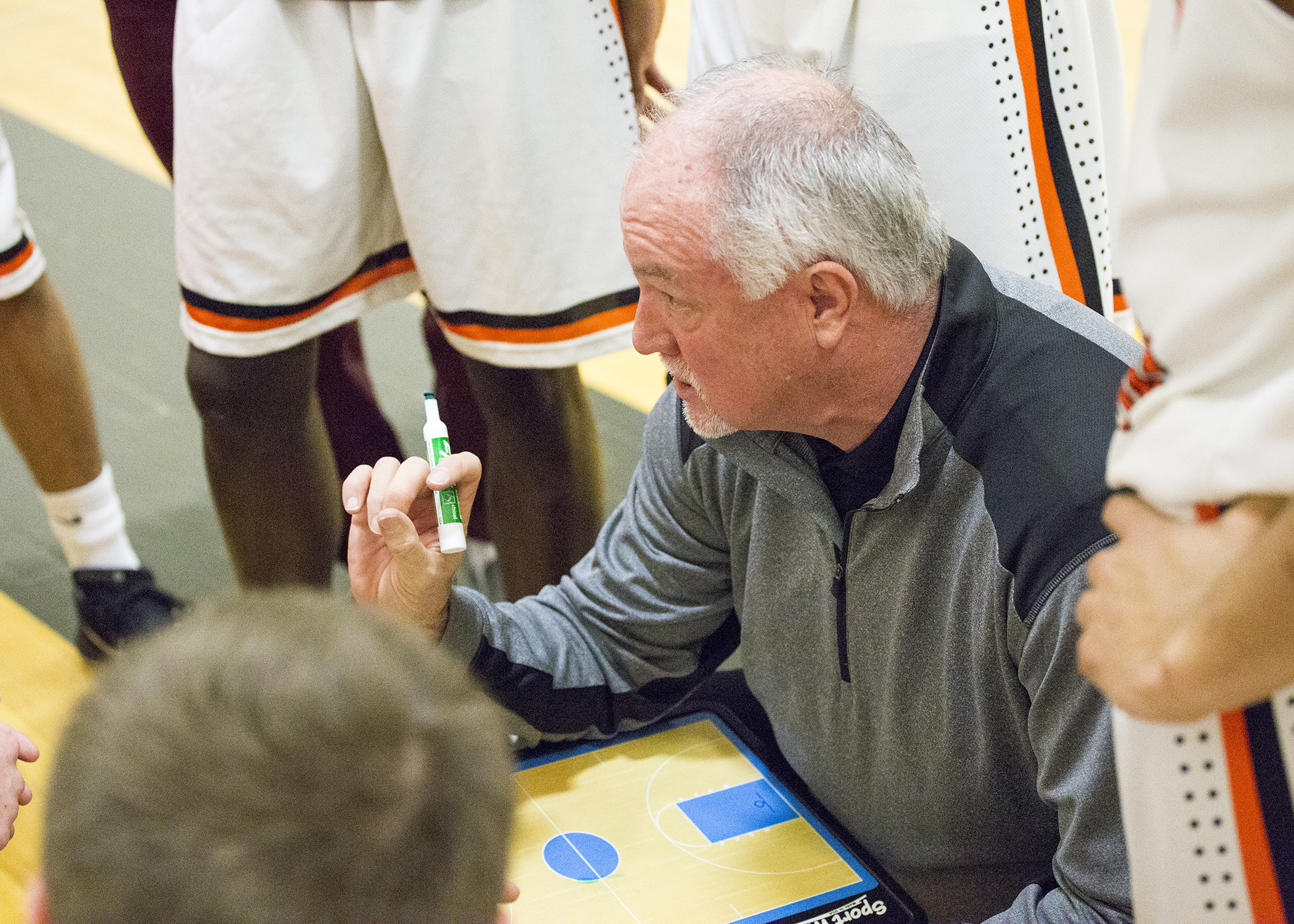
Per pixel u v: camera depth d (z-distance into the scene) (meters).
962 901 1.13
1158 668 0.66
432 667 0.51
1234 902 0.75
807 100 1.00
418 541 1.10
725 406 1.06
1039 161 1.38
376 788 0.46
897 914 1.05
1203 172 0.65
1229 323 0.64
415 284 1.74
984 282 1.03
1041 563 0.95
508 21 1.48
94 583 1.93
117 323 2.90
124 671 0.48
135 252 3.20
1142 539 0.70
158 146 1.78
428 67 1.50
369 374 2.41
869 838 1.22
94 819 0.45
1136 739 0.74
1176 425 0.67
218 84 1.50
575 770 1.21
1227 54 0.62
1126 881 0.94
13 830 1.20
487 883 0.50
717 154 0.98
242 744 0.45
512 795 0.52
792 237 0.96
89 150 3.75
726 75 1.06
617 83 1.54
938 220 1.01
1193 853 0.75
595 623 1.27
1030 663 0.97
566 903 1.05
